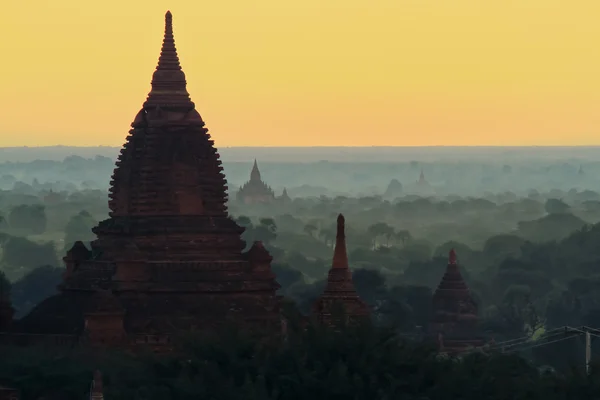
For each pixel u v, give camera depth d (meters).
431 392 149.75
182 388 144.75
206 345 150.25
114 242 173.62
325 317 171.38
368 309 178.00
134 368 151.88
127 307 169.00
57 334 169.00
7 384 151.00
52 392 150.38
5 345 165.88
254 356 149.62
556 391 154.88
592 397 154.62
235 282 171.38
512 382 154.12
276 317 171.50
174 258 172.00
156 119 176.12
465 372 152.88
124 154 176.88
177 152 175.25
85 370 151.00
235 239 174.62
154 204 174.00
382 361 150.38
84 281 172.62
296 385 146.88
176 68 177.88
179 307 169.38
